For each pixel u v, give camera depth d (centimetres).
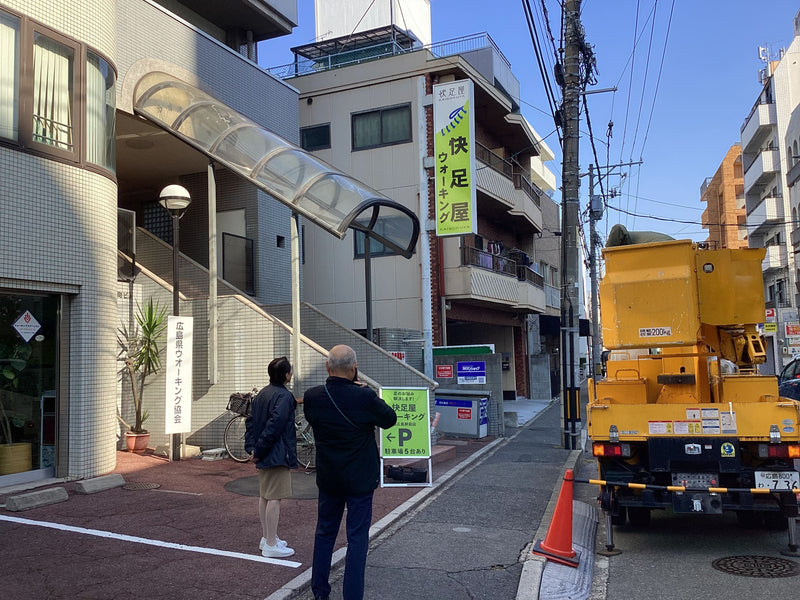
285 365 569
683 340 636
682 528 707
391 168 1864
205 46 1288
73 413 819
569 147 1296
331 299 1914
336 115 1950
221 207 1539
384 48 2167
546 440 1416
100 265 863
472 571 551
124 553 552
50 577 491
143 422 1082
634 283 655
